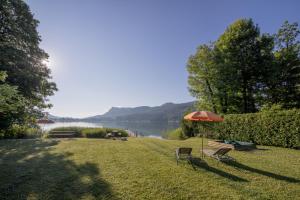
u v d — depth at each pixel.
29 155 10.35
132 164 8.82
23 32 20.36
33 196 5.68
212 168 8.34
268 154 11.39
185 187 6.30
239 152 12.03
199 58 24.05
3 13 18.56
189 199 5.52
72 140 16.44
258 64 23.52
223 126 19.12
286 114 13.90
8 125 18.69
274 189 6.18
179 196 5.68
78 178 7.02
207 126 21.12
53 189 6.12
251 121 16.44
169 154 10.97
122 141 16.52
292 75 23.61
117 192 5.92
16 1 19.58
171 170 7.98
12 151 11.34
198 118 9.53
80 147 12.84
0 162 8.92
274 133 14.59
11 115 18.33
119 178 7.04
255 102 25.86
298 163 9.23
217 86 23.33
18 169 7.96
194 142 16.45
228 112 25.02
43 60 22.58
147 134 40.25
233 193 5.88
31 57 21.14
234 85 23.12
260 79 24.33
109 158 9.84
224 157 10.00
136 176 7.26
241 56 24.09
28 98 20.05
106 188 6.20
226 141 14.33
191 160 9.52
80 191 6.00
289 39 24.05
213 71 23.06
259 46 23.69
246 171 7.95
